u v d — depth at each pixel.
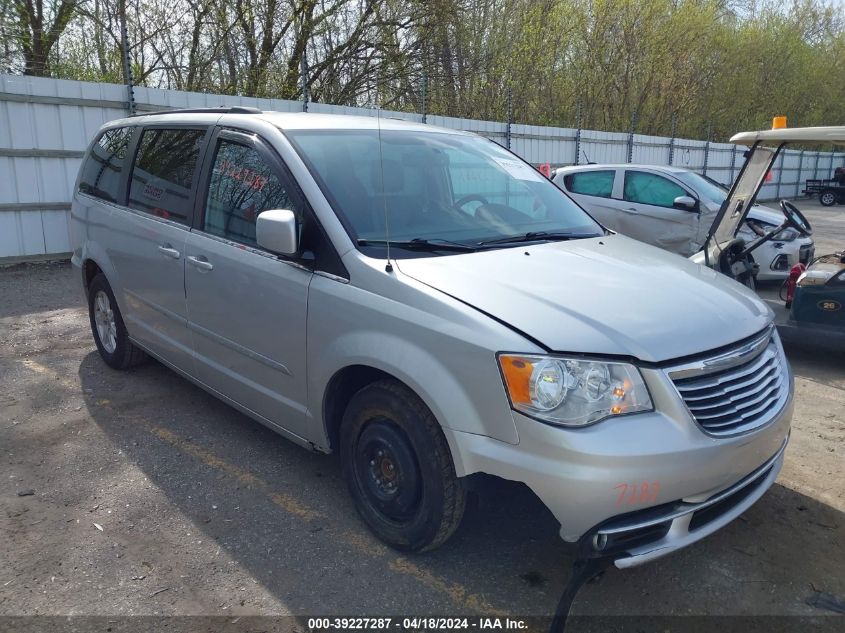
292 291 3.29
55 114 9.19
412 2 15.20
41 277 8.53
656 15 25.03
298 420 3.42
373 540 3.19
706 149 24.56
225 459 3.96
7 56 11.05
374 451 3.08
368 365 2.92
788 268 7.99
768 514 3.51
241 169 3.75
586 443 2.40
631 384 2.50
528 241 3.53
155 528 3.27
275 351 3.45
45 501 3.48
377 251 3.12
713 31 28.80
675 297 2.94
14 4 10.84
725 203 5.64
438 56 16.66
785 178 29.14
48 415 4.49
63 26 11.74
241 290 3.59
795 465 4.05
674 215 9.35
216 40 14.07
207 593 2.82
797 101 35.09
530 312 2.65
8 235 9.07
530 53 19.94
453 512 2.81
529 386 2.48
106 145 5.28
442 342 2.68
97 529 3.25
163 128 4.58
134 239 4.52
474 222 3.62
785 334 5.70
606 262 3.28
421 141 4.01
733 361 2.71
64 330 6.37
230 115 4.03
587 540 2.46
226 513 3.41
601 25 23.75
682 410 2.51
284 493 3.60
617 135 19.89
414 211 3.48
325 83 15.48
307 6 14.20
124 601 2.76
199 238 3.93
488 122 15.43
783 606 2.83
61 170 9.38
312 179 3.33
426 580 2.92
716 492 2.64
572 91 23.59
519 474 2.49
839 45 36.75
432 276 2.91
